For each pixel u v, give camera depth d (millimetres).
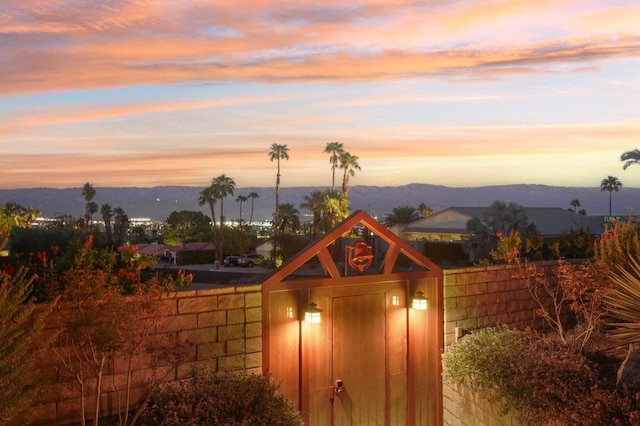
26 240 18312
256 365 8539
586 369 8703
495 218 42875
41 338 6641
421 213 91000
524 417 8242
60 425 6859
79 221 102438
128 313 6680
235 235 71938
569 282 10344
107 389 7238
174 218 97688
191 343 7559
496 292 11227
